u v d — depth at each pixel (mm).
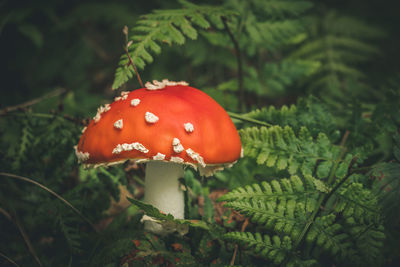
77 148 367
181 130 344
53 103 547
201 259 352
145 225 377
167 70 723
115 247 349
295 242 331
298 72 523
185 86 378
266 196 346
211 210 384
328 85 617
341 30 711
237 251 354
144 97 355
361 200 333
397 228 367
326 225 334
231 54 625
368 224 331
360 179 353
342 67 653
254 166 431
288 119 391
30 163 417
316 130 382
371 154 382
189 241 367
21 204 443
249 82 523
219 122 359
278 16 481
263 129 374
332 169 357
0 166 415
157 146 341
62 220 382
